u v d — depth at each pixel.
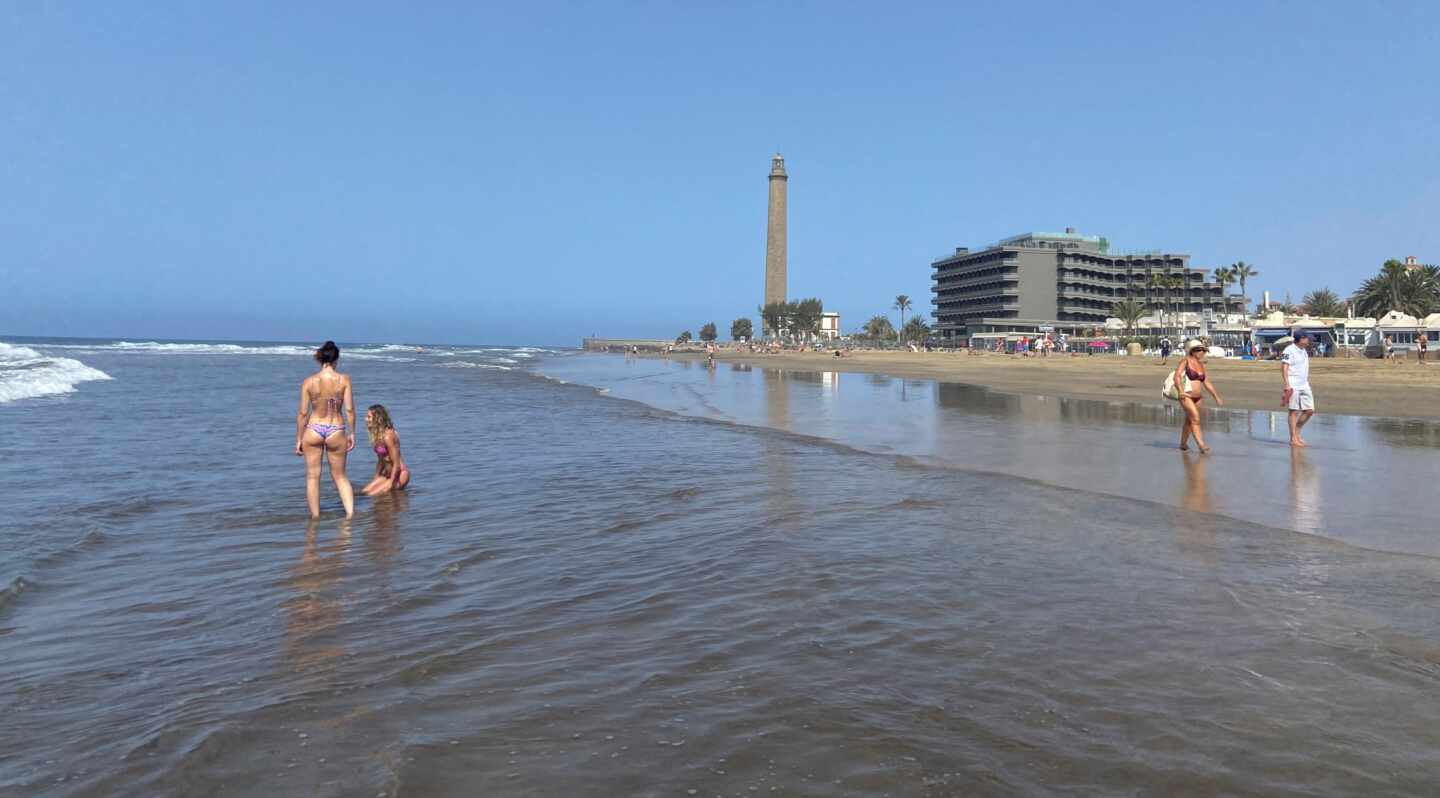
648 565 5.72
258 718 3.27
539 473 10.37
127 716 3.34
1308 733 3.07
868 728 3.13
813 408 21.77
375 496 8.80
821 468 10.55
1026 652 3.92
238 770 2.85
